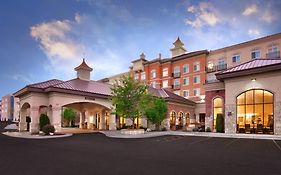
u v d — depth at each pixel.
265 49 40.94
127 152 12.38
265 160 9.85
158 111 31.34
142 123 34.81
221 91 27.27
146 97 27.20
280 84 21.69
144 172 7.74
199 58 49.31
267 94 22.72
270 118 22.38
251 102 23.75
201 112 41.22
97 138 21.48
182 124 38.31
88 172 7.75
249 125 23.66
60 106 27.97
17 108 92.06
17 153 12.03
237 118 24.50
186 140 18.83
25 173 7.65
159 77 54.59
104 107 34.41
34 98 27.92
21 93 30.02
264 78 22.77
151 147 14.56
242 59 43.50
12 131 32.06
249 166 8.65
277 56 39.31
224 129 25.52
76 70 35.53
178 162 9.45
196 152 12.27
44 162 9.50
